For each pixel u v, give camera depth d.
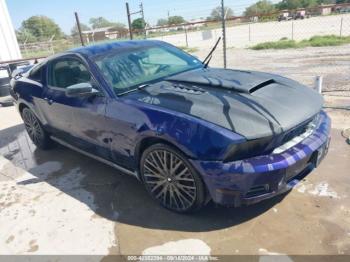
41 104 4.23
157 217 3.00
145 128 2.80
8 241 2.90
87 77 3.50
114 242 2.74
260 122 2.48
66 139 4.18
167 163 2.84
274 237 2.60
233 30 33.41
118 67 3.49
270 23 37.59
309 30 26.14
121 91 3.24
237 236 2.66
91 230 2.92
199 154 2.50
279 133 2.45
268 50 15.07
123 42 4.05
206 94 2.90
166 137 2.66
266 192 2.52
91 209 3.24
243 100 2.75
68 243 2.79
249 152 2.44
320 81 5.30
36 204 3.44
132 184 3.62
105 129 3.26
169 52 4.10
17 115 7.15
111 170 4.00
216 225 2.81
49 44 27.73
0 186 3.93
